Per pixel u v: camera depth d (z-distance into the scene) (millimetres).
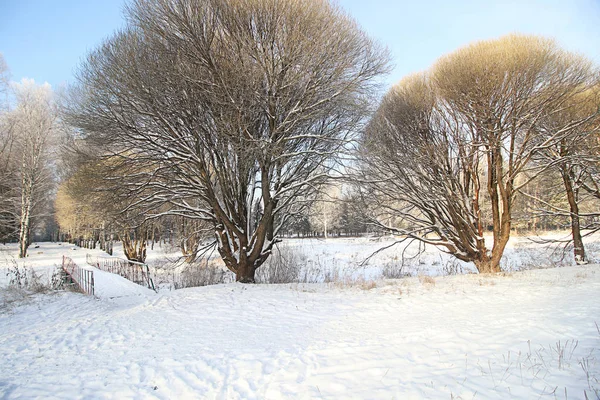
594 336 4941
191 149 11656
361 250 28578
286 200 13406
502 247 13938
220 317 7832
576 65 12250
